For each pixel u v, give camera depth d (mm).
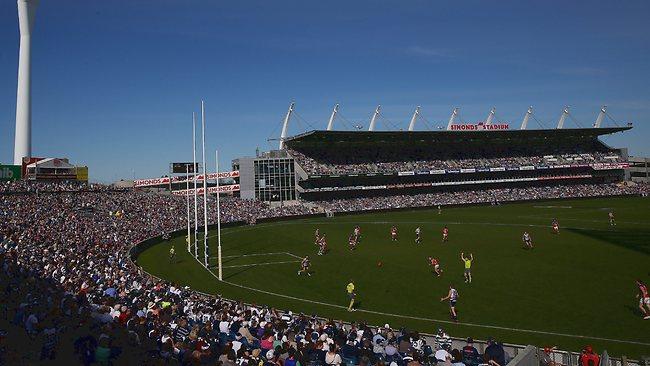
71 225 73062
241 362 18984
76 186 110312
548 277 49906
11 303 31703
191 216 104562
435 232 84750
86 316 26516
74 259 46281
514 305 41562
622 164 160000
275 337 23812
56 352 23281
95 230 72688
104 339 20969
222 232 96688
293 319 32250
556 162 157125
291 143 147500
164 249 76250
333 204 133375
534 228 83625
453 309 38469
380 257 64250
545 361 23938
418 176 146250
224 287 50562
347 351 21578
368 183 143625
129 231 79125
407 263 59719
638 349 30844
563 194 147250
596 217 96125
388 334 28141
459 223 95688
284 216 117062
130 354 22641
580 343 32312
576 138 169750
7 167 108500
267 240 83750
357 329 29391
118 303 30109
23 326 27062
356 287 49781
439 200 138625
